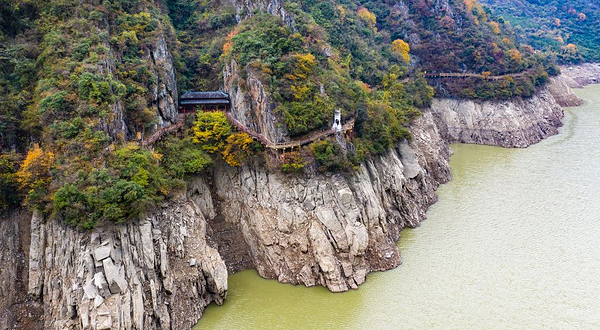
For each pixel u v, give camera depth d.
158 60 93.56
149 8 103.00
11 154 74.94
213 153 90.94
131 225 71.56
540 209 104.25
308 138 90.62
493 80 163.50
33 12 90.56
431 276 82.62
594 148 142.75
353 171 90.19
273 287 80.62
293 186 86.06
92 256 67.12
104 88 78.94
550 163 131.75
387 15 172.50
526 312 73.81
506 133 152.38
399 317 73.25
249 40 97.31
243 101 93.19
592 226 96.75
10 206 73.69
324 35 116.44
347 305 76.12
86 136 74.06
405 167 107.00
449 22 172.25
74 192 69.19
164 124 89.50
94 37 86.00
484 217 101.69
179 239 76.69
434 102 162.75
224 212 90.38
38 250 71.12
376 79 132.88
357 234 82.94
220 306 76.19
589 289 78.62
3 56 82.44
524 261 86.12
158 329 69.00
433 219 101.75
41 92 78.75
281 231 84.31
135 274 69.19
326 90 97.50
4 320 67.69
